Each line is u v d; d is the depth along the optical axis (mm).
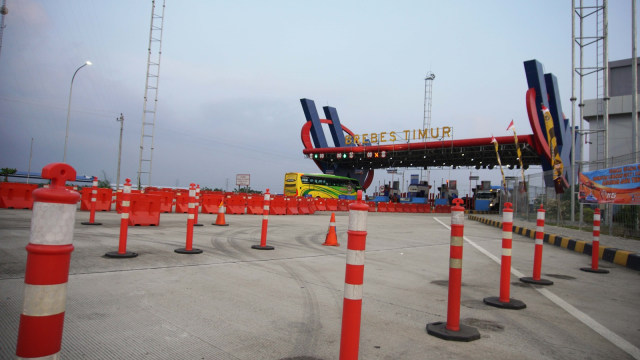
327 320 4164
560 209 17234
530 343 3738
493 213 50438
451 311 3885
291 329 3838
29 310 1435
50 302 1458
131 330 3594
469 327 3994
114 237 9188
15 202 15078
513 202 25500
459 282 3887
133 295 4695
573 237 12867
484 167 52531
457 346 3578
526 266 8461
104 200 16734
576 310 4992
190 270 6246
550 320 4516
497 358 3340
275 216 22359
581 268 8320
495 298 5242
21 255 6355
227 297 4852
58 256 1483
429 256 9391
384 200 56594
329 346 3434
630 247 10367
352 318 2361
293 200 25031
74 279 5250
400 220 25469
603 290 6301
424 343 3623
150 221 12391
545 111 18516
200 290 5102
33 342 1432
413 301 5133
